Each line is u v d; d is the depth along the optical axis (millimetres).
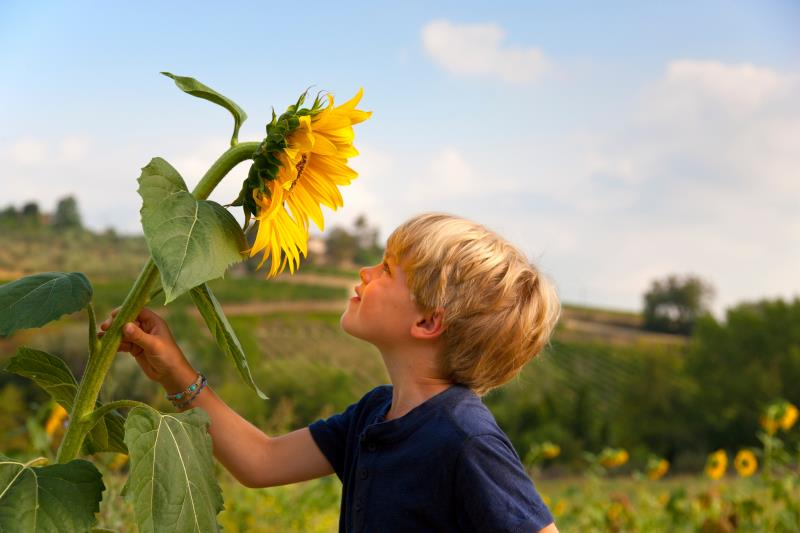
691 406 48781
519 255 1674
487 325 1573
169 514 1225
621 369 68438
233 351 1397
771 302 53844
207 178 1355
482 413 1532
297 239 1452
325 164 1435
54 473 1206
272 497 5188
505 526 1409
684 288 93500
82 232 76500
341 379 42875
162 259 1188
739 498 4875
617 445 44000
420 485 1465
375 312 1607
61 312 1277
